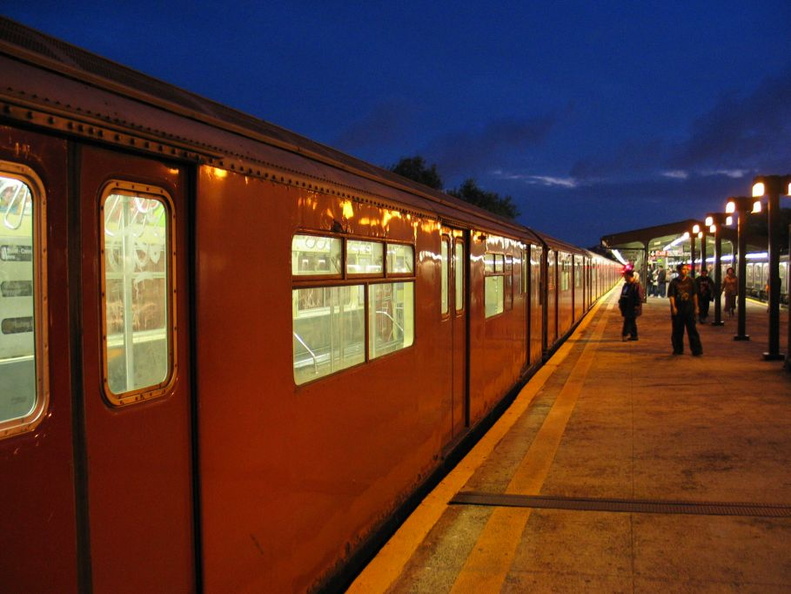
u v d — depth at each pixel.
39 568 1.83
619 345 14.72
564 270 16.39
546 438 6.93
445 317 5.85
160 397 2.28
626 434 6.99
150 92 2.58
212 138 2.63
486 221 7.72
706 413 7.79
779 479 5.44
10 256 1.79
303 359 3.27
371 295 4.10
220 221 2.58
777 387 9.17
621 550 4.21
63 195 1.93
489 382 7.73
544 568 4.00
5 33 2.07
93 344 2.01
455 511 4.98
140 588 2.19
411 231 4.77
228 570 2.62
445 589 3.78
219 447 2.56
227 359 2.61
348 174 4.05
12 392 1.79
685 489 5.27
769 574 3.83
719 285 18.30
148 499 2.23
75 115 1.95
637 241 28.41
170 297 2.35
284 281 3.02
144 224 2.24
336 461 3.59
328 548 3.52
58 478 1.89
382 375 4.24
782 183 11.46
